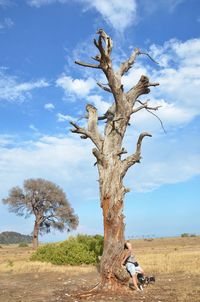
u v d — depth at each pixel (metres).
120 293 13.48
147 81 15.38
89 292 13.62
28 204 68.69
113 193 14.34
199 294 12.98
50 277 19.53
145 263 24.64
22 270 22.53
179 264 22.98
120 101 14.93
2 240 124.44
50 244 29.17
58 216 69.75
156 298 12.53
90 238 28.75
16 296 13.78
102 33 14.12
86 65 14.45
